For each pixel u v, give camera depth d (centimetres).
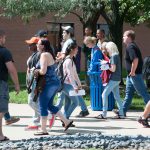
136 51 2923
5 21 7912
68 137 2280
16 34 8000
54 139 2225
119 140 2152
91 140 2158
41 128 2464
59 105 2769
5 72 2220
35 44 2611
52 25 8062
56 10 4272
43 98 2420
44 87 2406
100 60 3316
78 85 2733
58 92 2708
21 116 3161
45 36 2634
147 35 9162
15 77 2239
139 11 4941
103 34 3356
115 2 4784
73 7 4238
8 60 2211
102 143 2064
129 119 3050
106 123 2884
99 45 3375
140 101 3994
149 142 2100
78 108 3556
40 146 2052
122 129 2659
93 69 3356
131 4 4753
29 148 2023
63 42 2959
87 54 3906
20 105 3759
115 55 3027
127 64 2981
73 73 2695
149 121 2847
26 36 8038
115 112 3092
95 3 4294
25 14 4341
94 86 3388
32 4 4225
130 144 2061
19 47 8031
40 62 2411
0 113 2236
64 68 2700
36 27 8038
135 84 2959
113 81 3025
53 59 2428
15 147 2042
